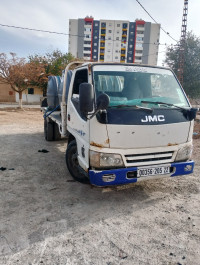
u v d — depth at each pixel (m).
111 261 2.62
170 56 33.22
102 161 3.49
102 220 3.43
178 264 2.60
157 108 3.76
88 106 3.19
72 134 4.61
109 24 84.06
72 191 4.39
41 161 6.18
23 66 21.28
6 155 6.64
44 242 2.91
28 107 25.16
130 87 4.01
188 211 3.75
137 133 3.52
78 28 85.31
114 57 85.88
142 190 4.49
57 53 30.25
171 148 3.78
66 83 5.46
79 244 2.89
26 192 4.30
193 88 32.44
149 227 3.28
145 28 82.75
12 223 3.29
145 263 2.60
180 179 5.09
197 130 11.45
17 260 2.60
